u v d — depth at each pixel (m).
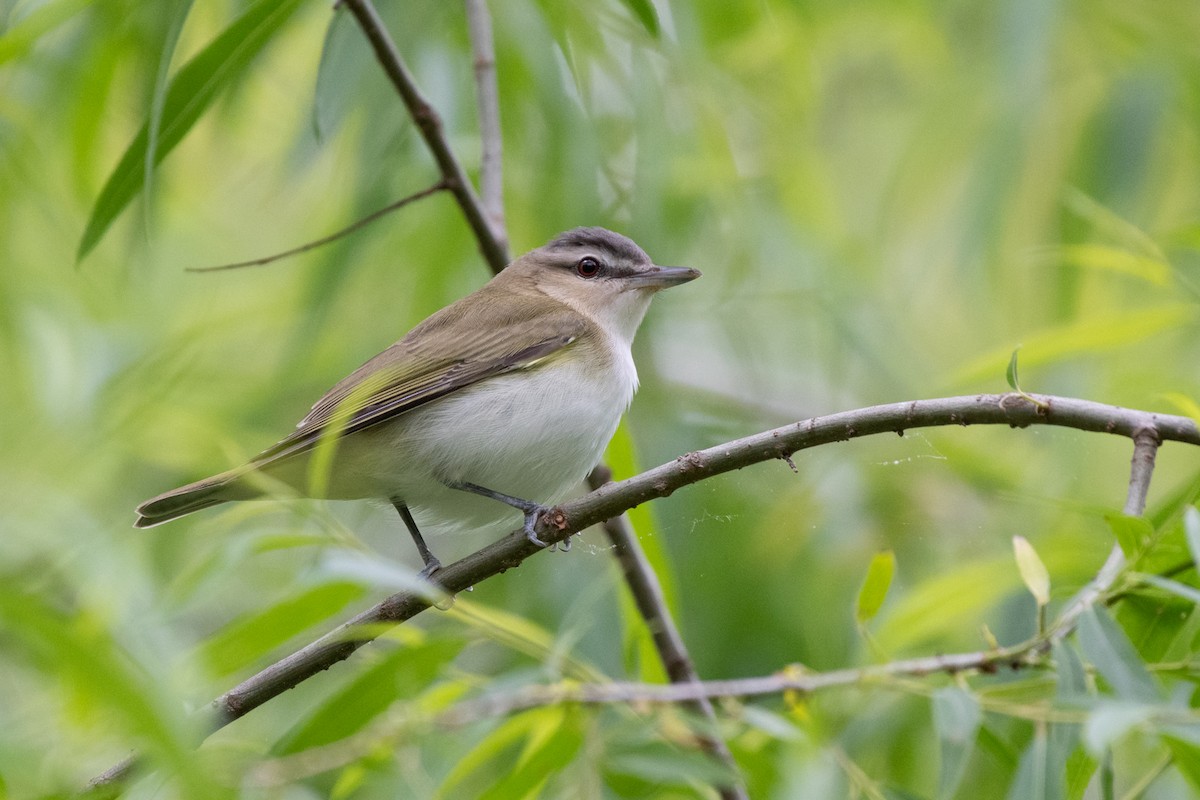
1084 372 11.63
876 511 11.67
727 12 11.93
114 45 10.66
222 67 8.73
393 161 11.30
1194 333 12.57
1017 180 11.37
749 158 12.91
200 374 12.98
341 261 11.28
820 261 12.48
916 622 8.15
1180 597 6.75
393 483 9.24
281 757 6.54
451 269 11.85
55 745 6.32
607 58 11.98
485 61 10.05
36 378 11.76
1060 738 6.22
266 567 11.70
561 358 9.30
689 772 6.73
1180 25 12.23
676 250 12.38
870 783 6.89
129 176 8.70
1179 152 12.70
